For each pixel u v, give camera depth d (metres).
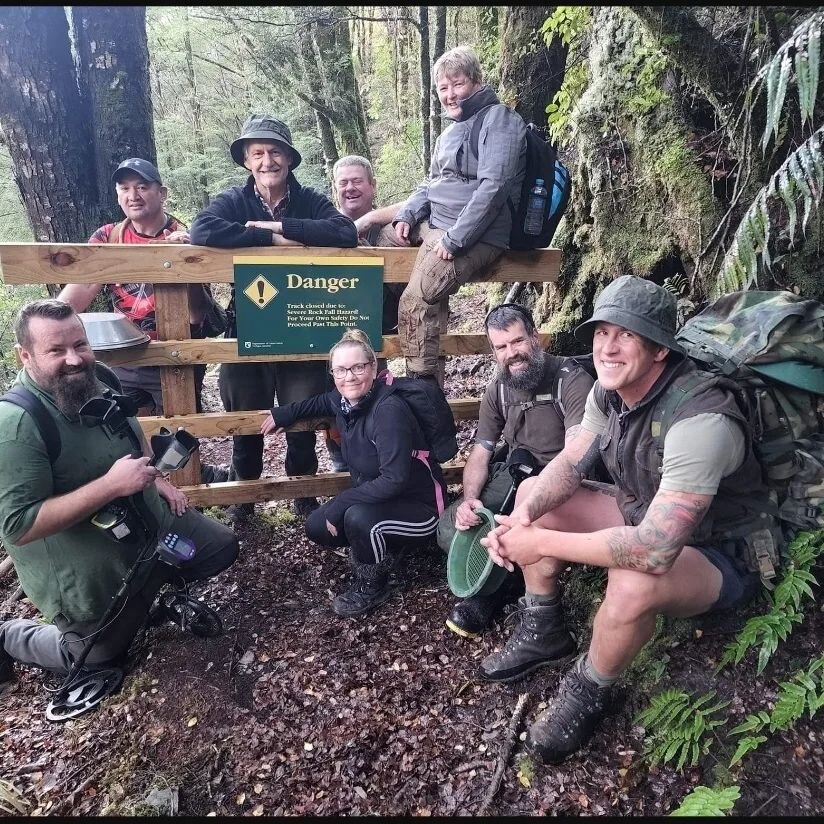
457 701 2.37
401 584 3.05
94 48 4.49
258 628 2.83
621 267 4.12
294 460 3.48
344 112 8.74
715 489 1.75
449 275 2.97
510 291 5.29
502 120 2.84
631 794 1.92
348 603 2.88
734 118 3.38
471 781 2.06
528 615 2.39
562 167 3.06
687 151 3.75
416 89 10.35
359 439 2.87
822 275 2.98
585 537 1.89
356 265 3.09
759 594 2.18
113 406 2.39
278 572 3.23
